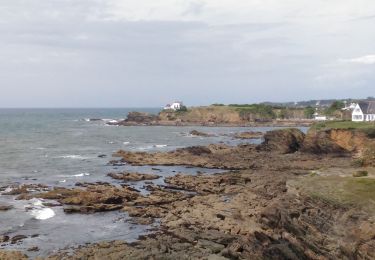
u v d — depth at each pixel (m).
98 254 30.36
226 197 49.59
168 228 37.81
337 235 29.25
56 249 32.78
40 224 39.09
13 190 51.34
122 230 37.56
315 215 31.23
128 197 48.34
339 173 41.78
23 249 32.69
